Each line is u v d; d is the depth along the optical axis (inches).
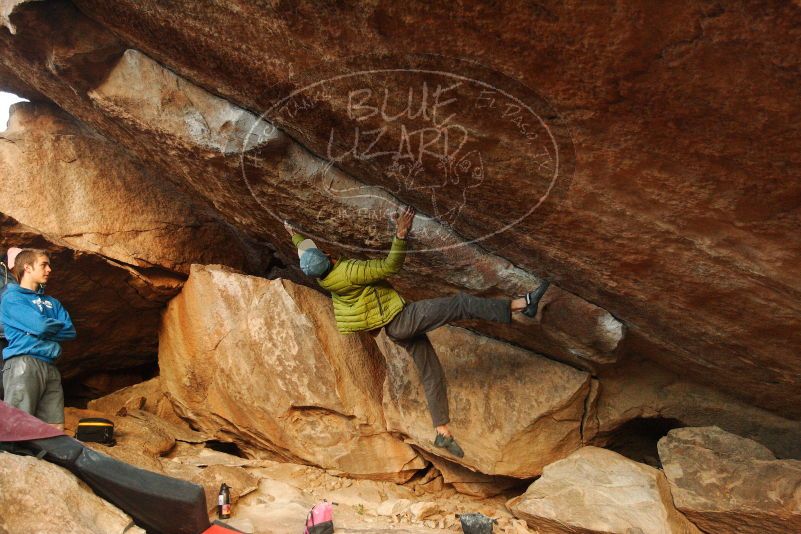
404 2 87.5
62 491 123.3
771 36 71.6
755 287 122.3
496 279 162.7
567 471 170.7
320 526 157.4
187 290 225.5
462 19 86.7
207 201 201.5
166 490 129.1
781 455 177.2
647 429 215.2
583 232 128.3
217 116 143.3
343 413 198.8
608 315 158.2
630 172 104.8
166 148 166.4
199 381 228.2
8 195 202.8
